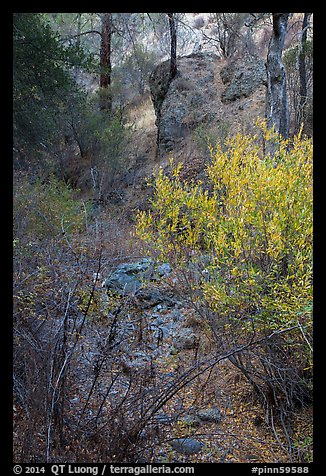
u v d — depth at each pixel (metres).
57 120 10.90
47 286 3.48
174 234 3.47
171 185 3.54
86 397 3.11
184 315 4.54
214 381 3.55
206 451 2.84
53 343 2.85
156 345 4.00
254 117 10.50
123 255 5.05
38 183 7.19
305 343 2.97
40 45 8.80
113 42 16.61
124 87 16.36
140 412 2.83
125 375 3.33
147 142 13.48
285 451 2.89
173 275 4.33
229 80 12.67
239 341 3.20
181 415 3.10
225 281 3.06
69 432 2.68
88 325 3.48
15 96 8.70
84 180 11.04
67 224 5.63
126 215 8.73
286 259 3.04
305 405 3.24
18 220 4.75
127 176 11.31
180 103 12.62
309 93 8.78
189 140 11.49
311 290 2.67
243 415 3.24
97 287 3.93
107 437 2.64
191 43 19.73
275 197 2.85
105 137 11.30
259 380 3.33
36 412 2.57
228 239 3.08
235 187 3.16
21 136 9.41
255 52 13.61
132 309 4.04
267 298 2.78
